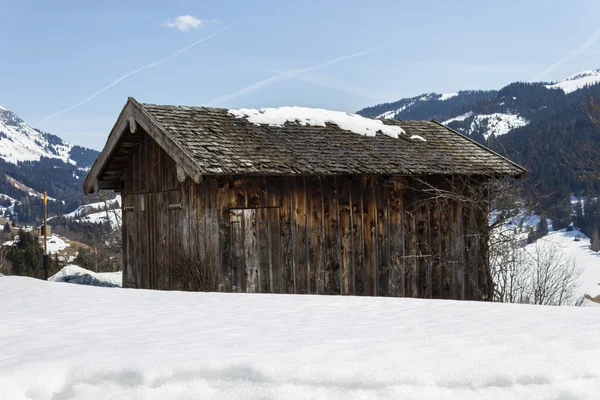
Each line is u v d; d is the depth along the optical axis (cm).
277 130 1164
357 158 1116
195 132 1057
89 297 574
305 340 293
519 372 231
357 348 267
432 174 1184
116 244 2348
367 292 1119
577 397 217
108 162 1257
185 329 349
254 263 1009
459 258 1232
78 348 285
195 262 1019
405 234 1171
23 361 256
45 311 480
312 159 1061
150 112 1103
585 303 1295
